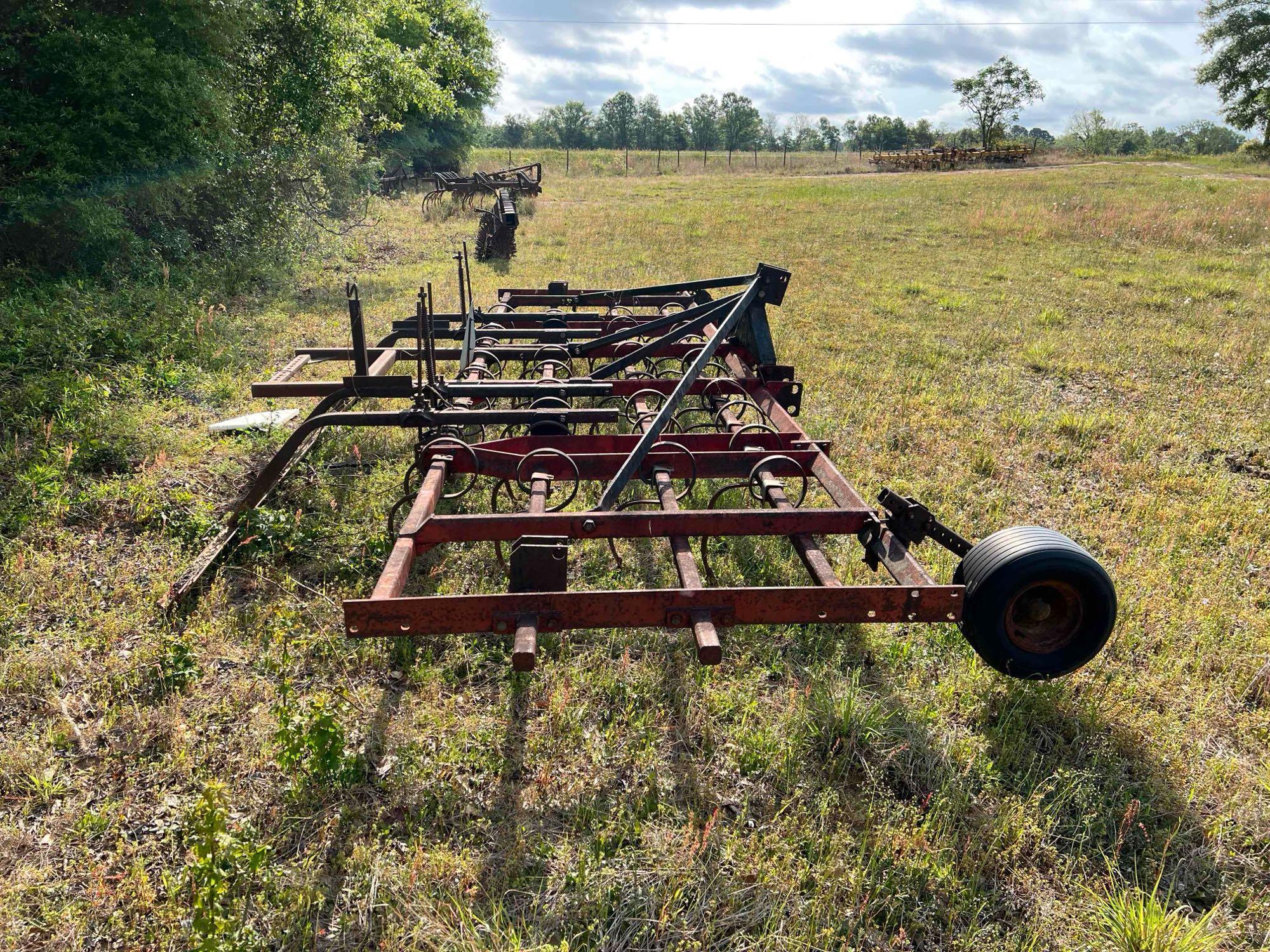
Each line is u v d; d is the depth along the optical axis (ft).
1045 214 74.18
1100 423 25.61
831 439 23.57
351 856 10.27
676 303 30.73
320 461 20.76
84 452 20.18
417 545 12.99
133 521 17.88
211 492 19.43
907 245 60.64
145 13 37.09
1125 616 15.35
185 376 26.35
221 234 42.93
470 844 10.48
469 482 20.06
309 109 48.24
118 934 9.20
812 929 9.35
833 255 55.62
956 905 9.76
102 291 33.32
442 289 41.16
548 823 10.81
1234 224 66.80
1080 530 18.62
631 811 10.94
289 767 11.02
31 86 35.47
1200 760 12.26
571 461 15.66
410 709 12.69
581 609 11.14
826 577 12.11
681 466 15.92
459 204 73.00
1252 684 13.67
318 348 25.66
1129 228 66.13
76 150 34.35
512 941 8.96
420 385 17.47
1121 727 12.66
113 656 13.53
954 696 13.23
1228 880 10.36
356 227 59.21
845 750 12.04
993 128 261.03
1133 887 10.21
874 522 13.29
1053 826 10.93
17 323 27.12
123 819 10.58
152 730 12.01
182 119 37.42
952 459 22.48
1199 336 35.83
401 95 61.67
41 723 12.19
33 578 15.37
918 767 11.92
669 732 12.44
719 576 16.24
